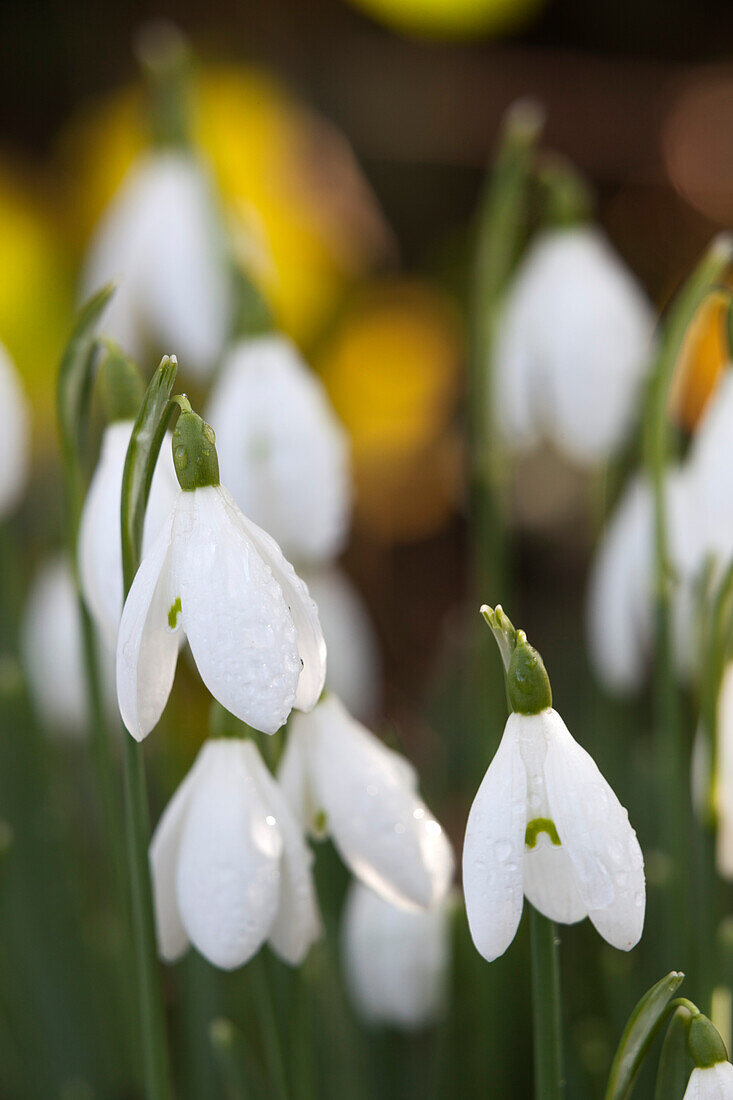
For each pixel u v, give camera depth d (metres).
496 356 0.67
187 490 0.46
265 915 0.48
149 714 0.46
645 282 1.51
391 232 1.50
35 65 1.49
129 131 1.17
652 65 1.58
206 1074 0.58
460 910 0.56
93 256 0.76
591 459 0.67
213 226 0.71
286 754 0.49
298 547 0.60
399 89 1.50
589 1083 0.57
